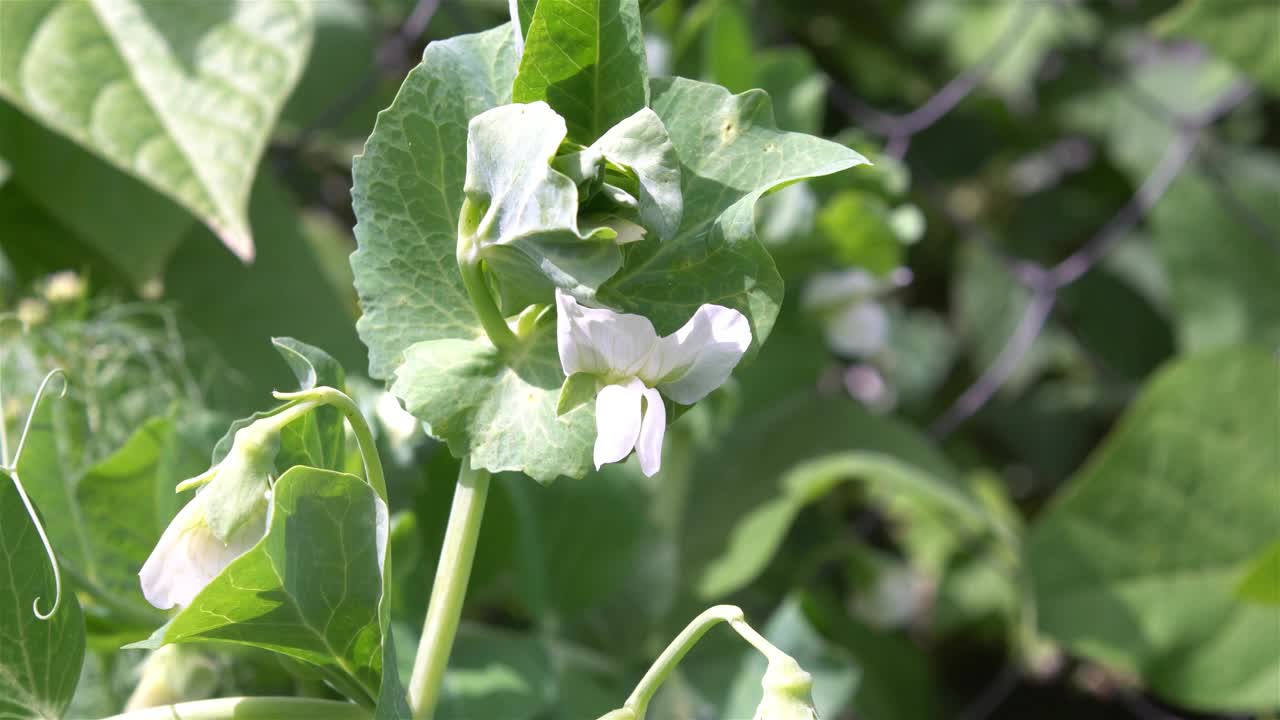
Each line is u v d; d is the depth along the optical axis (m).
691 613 0.65
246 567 0.42
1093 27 0.98
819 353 0.74
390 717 0.42
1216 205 0.88
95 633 0.50
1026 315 0.94
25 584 0.44
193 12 0.56
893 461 0.73
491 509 0.57
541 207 0.41
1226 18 0.76
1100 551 0.68
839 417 0.73
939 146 0.98
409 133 0.43
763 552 0.66
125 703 0.53
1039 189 0.99
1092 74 0.98
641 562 0.65
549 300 0.43
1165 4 0.97
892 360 0.92
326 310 0.63
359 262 0.43
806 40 0.94
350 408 0.43
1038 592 0.68
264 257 0.62
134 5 0.56
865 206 0.65
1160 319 0.96
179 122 0.55
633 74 0.43
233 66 0.56
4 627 0.44
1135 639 0.67
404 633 0.51
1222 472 0.68
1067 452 0.93
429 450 0.53
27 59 0.55
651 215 0.41
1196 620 0.67
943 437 0.83
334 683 0.44
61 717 0.45
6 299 0.60
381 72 0.71
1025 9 0.95
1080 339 0.95
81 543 0.50
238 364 0.60
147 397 0.58
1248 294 0.87
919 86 0.98
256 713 0.44
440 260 0.44
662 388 0.42
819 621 0.57
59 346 0.56
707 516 0.68
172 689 0.49
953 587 0.88
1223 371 0.69
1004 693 0.78
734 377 0.66
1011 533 0.75
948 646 0.87
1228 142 0.94
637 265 0.43
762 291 0.43
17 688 0.44
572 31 0.42
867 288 0.78
